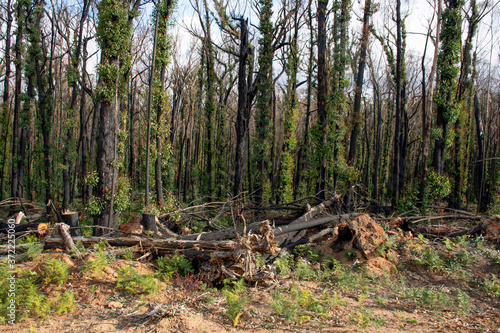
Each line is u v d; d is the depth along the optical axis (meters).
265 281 6.25
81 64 18.52
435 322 5.15
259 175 22.77
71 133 18.16
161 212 13.87
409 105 32.91
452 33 18.89
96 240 6.95
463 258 7.92
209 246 6.74
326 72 20.69
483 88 30.61
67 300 4.64
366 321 4.77
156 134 14.58
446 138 19.00
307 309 5.34
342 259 8.00
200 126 33.94
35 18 18.44
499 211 19.95
